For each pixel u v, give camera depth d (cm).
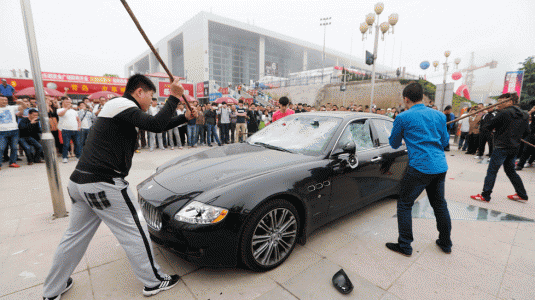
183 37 6294
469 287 193
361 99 2870
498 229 290
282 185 204
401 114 235
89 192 152
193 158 272
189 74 6188
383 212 330
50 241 257
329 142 263
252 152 269
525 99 2925
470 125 809
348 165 260
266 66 7281
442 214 235
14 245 248
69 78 1584
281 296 181
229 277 201
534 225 299
